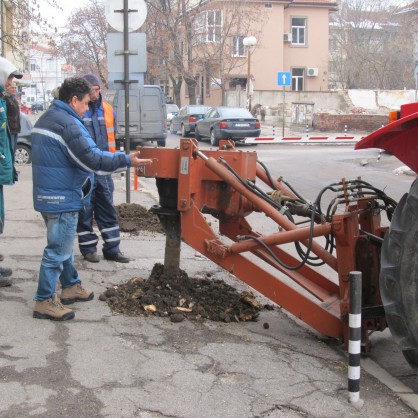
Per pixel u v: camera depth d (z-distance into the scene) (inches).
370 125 1349.7
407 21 2066.9
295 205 205.2
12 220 364.8
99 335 188.7
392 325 162.2
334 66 2266.2
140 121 936.9
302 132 1366.9
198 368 169.5
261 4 1857.8
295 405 152.2
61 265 200.7
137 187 518.9
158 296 215.3
